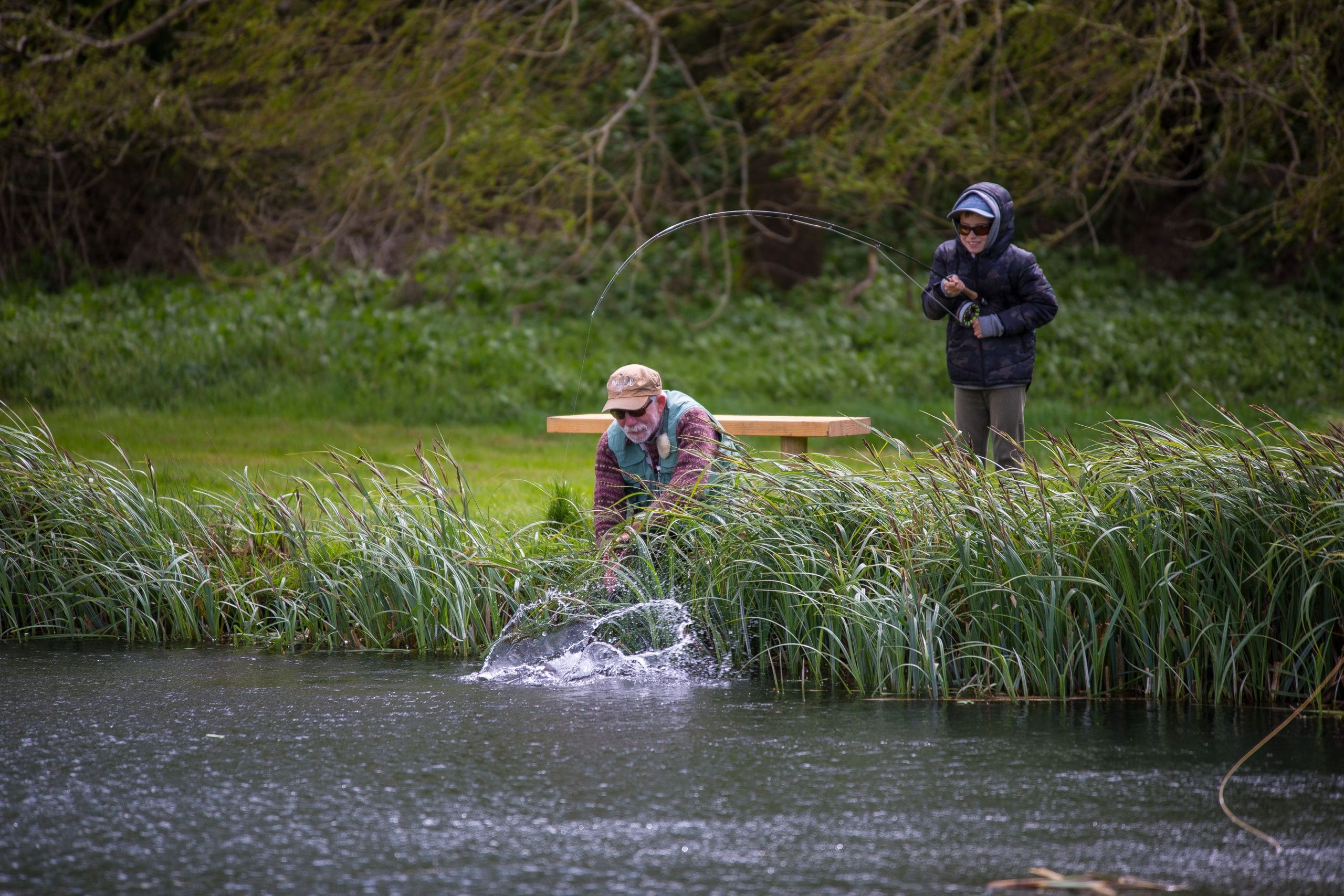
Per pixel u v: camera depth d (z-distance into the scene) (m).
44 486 21.41
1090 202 71.62
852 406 45.75
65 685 16.23
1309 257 65.12
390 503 20.19
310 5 50.59
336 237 60.75
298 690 15.96
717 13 60.44
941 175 61.31
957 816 11.16
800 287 65.00
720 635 17.56
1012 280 20.34
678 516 17.16
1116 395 49.16
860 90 46.72
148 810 11.30
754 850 10.34
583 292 62.12
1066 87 45.59
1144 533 16.33
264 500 21.27
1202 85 48.41
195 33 53.25
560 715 14.65
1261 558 16.00
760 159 67.75
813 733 13.88
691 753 13.08
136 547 20.56
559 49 52.38
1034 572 16.34
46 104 51.56
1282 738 13.75
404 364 47.16
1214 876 9.81
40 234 67.56
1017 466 20.52
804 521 17.59
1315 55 42.09
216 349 47.09
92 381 43.50
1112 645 16.23
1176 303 64.25
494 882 9.67
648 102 59.91
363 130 50.56
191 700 15.37
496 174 51.19
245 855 10.23
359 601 19.25
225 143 53.47
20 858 10.19
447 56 49.00
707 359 53.94
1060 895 9.45
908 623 16.20
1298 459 16.08
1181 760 12.88
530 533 20.61
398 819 11.05
